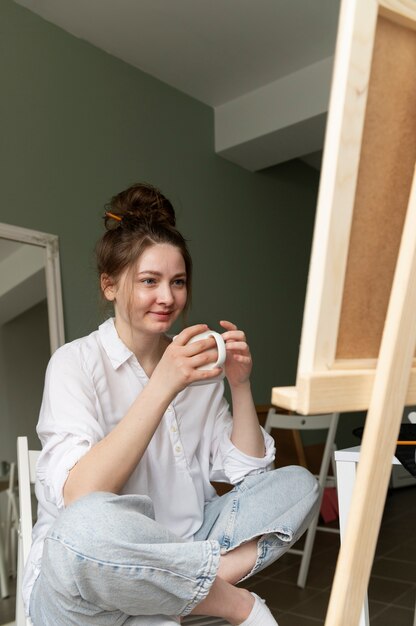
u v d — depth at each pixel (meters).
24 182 2.76
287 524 1.21
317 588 2.39
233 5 2.93
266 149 3.89
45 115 2.90
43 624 1.04
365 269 0.69
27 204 2.76
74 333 2.88
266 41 3.24
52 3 2.86
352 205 0.64
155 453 1.31
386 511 3.64
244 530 1.21
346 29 0.61
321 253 0.64
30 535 1.25
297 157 4.30
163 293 1.24
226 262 3.96
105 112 3.21
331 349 0.66
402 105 0.68
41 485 1.23
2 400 2.54
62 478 1.08
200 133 3.83
